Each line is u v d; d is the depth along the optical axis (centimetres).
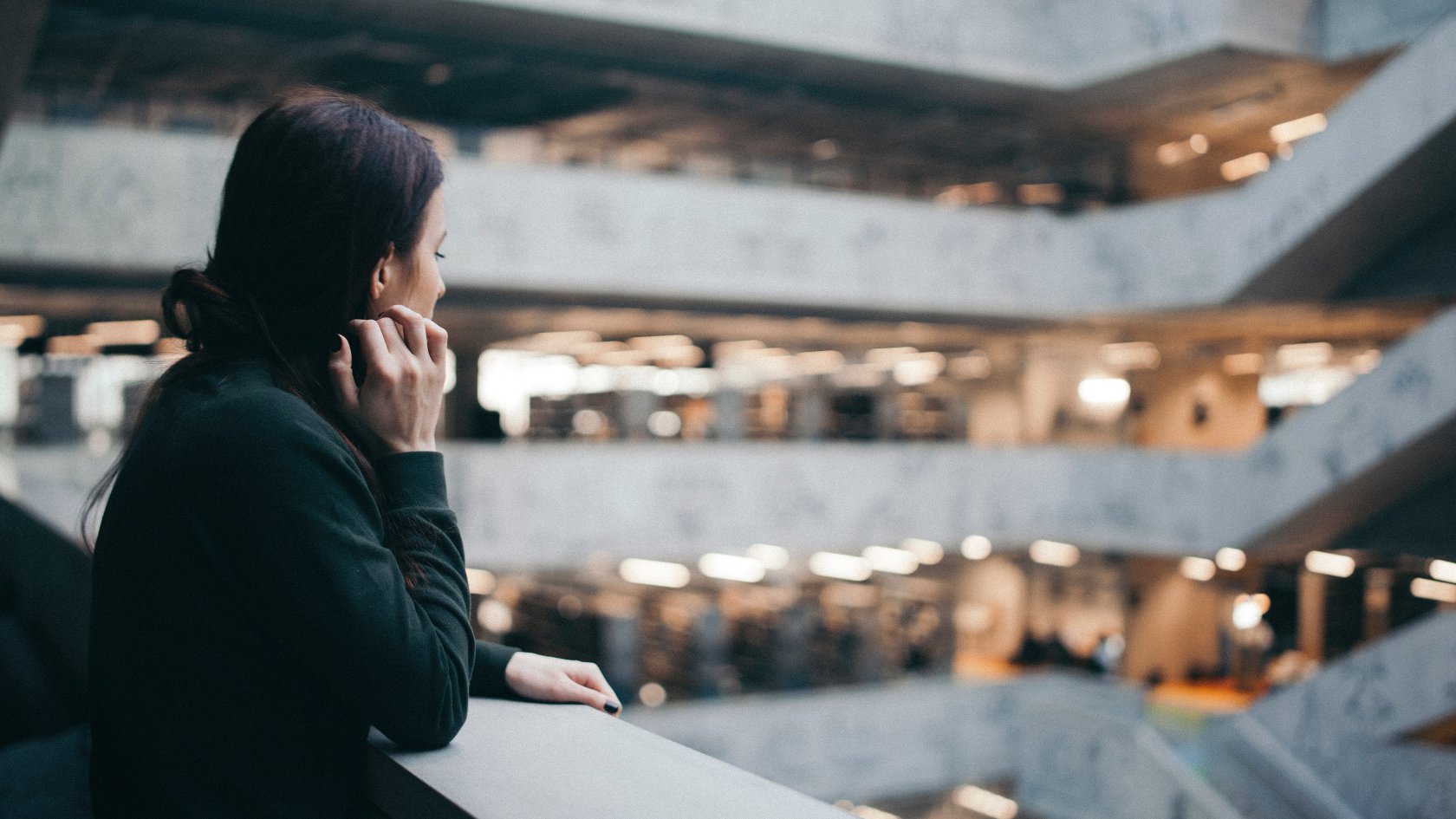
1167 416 2012
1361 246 1403
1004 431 2031
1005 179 1795
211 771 105
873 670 1745
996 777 1706
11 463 1193
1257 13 1402
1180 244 1539
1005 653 2097
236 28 1155
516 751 116
